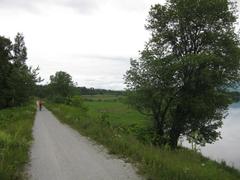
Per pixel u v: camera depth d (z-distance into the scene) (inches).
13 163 406.9
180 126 1036.5
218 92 1001.5
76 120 1108.5
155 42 1026.1
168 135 1042.1
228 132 1691.7
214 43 987.9
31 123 1035.9
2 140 540.7
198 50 1026.1
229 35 970.1
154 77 988.6
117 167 424.8
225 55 966.4
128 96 1032.2
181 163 436.5
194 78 954.7
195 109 973.2
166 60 968.3
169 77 956.6
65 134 799.7
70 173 390.6
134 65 1024.2
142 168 411.8
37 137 727.1
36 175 376.8
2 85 1996.8
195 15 981.2
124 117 1962.4
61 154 519.5
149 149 540.1
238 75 967.6
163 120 1048.2
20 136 659.4
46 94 3878.0
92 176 377.1
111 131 794.8
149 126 1039.6
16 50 2896.2
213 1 949.2
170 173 368.8
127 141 616.7
